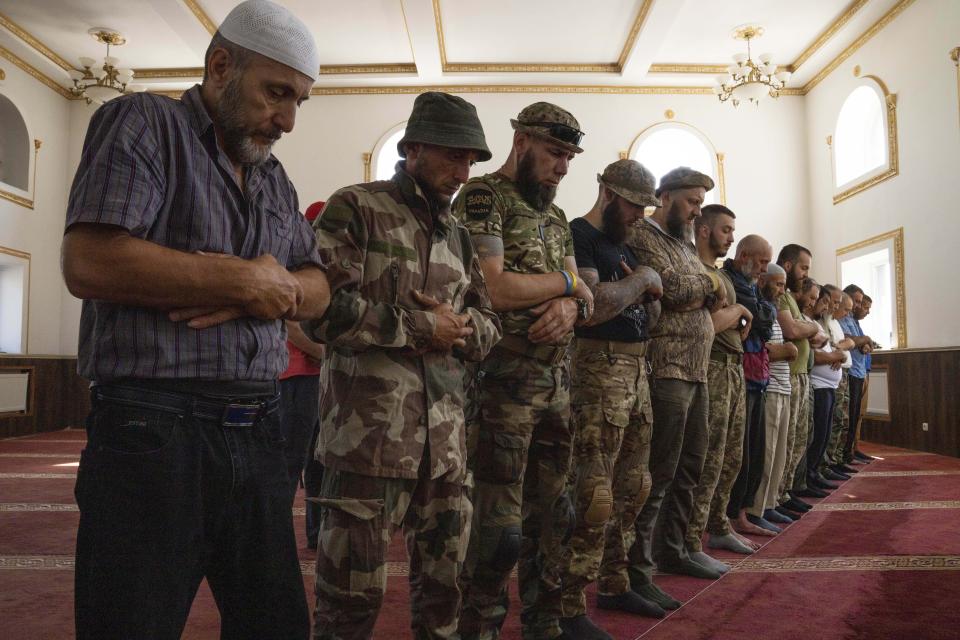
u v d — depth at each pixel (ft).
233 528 3.77
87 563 3.28
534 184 6.70
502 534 6.07
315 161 38.45
